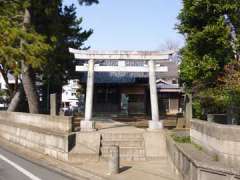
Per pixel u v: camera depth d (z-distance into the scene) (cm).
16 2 2594
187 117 2012
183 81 1848
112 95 4038
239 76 1434
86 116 2208
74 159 1752
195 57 1639
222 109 1798
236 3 1555
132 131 2069
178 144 1391
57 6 2680
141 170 1469
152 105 2178
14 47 2520
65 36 3102
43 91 4016
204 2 1573
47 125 2170
